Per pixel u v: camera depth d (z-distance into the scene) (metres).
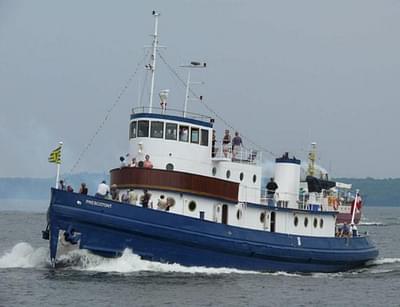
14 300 49.25
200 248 59.75
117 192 61.53
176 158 62.12
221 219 62.53
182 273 59.19
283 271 65.06
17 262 64.62
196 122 62.75
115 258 58.81
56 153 61.12
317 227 70.38
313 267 67.31
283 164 70.38
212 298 51.69
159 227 58.28
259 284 58.22
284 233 65.31
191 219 59.38
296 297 54.47
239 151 65.81
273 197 67.81
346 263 71.06
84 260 58.66
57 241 58.34
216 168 64.19
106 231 57.84
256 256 62.53
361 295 57.53
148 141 62.22
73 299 49.72
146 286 53.91
